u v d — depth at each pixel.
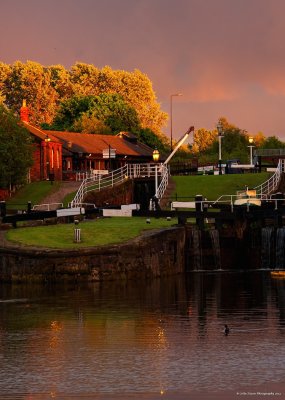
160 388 46.28
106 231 93.19
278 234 98.12
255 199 100.00
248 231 99.06
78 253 84.56
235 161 161.88
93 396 45.25
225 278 88.50
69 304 71.75
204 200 109.50
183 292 77.94
